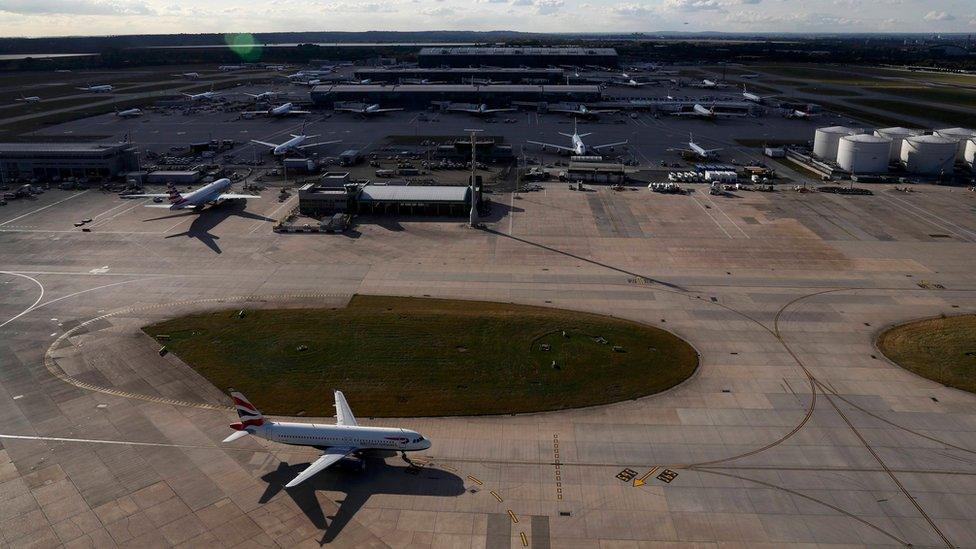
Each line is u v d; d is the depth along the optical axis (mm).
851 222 134250
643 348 82500
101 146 175250
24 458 61750
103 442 64125
